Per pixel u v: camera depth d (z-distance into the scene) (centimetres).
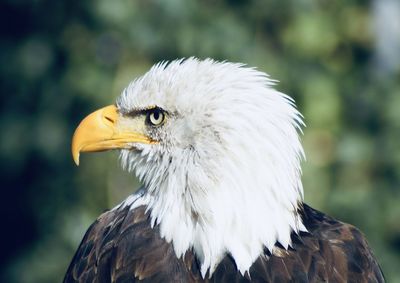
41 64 1695
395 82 1788
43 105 1694
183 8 1614
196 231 834
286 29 1691
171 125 861
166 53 1633
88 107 1664
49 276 1675
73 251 1669
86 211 1666
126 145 886
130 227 852
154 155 871
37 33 1703
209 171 840
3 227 1738
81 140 896
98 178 1653
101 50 1672
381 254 1673
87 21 1675
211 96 849
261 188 834
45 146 1683
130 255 831
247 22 1664
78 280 856
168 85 867
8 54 1703
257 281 813
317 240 841
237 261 820
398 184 1706
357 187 1698
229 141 838
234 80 851
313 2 1700
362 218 1684
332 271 823
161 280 817
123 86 1644
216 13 1634
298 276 815
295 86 1691
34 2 1684
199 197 838
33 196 1719
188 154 851
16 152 1702
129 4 1645
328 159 1714
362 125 1747
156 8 1628
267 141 836
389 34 1809
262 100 843
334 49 1784
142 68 1644
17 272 1688
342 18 1791
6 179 1728
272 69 1653
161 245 835
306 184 1658
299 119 855
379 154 1720
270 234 829
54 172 1695
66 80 1680
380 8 1803
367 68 1797
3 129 1700
